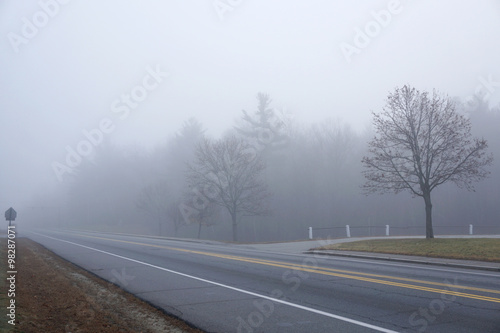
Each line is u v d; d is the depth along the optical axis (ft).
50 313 29.30
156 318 29.84
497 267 49.65
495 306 30.83
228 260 61.72
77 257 68.74
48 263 61.41
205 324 27.86
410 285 39.27
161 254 72.13
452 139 78.64
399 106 81.41
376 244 75.72
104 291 39.50
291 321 27.89
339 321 27.58
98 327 26.73
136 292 38.42
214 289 39.09
